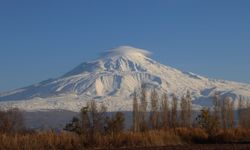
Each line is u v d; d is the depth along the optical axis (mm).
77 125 68438
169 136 67938
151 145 64000
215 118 80188
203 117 79750
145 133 66250
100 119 71250
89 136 62500
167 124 90625
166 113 92312
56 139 58188
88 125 69750
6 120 75875
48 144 56938
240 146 59031
